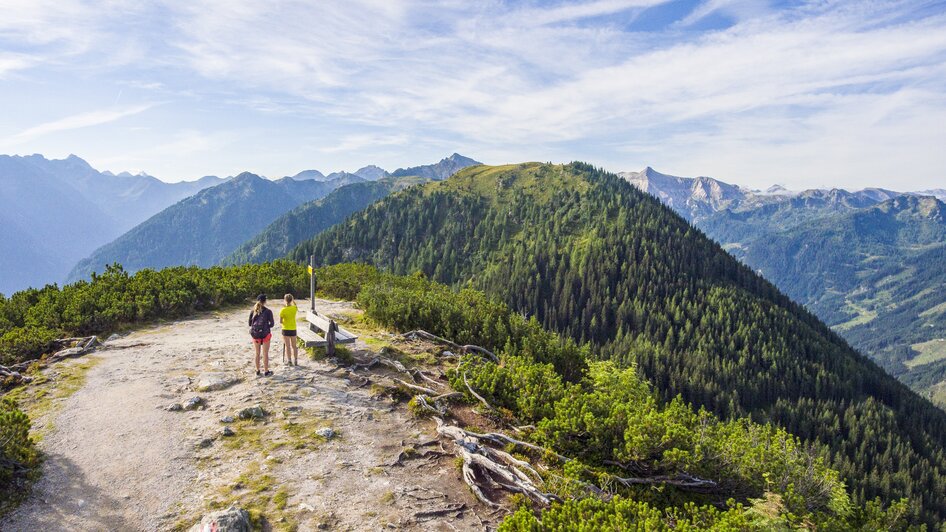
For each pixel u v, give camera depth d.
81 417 9.18
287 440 8.62
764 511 8.15
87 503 6.60
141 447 8.16
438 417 10.15
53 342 13.80
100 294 18.66
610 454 9.80
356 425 9.49
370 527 6.47
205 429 8.91
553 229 178.25
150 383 11.08
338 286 27.33
